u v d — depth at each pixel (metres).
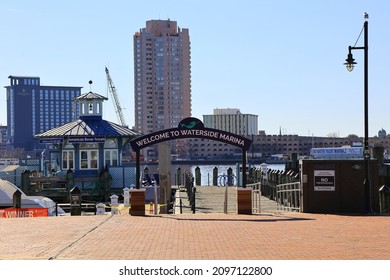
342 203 25.70
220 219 23.38
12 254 15.23
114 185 58.03
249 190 25.67
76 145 59.16
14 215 31.30
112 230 19.94
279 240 17.39
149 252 15.38
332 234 18.62
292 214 25.25
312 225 21.08
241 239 17.64
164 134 26.41
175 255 14.89
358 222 21.94
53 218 24.33
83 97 61.75
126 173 58.19
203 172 184.88
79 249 15.94
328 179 25.73
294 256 14.67
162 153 34.94
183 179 72.88
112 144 59.72
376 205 25.78
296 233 18.92
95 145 59.38
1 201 39.03
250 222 22.20
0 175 62.16
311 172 25.84
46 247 16.36
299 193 28.03
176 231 19.56
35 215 31.50
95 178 57.41
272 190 41.12
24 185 54.50
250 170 57.75
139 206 25.28
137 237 18.16
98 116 61.66
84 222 22.62
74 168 59.00
